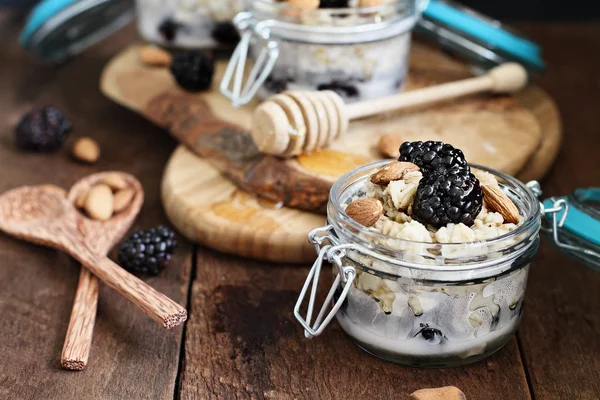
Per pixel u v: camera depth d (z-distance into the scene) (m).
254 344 0.59
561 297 0.62
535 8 0.99
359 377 0.57
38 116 0.75
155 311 0.58
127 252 0.63
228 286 0.63
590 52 0.90
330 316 0.56
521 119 0.73
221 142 0.71
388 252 0.54
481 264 0.54
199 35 0.81
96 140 0.77
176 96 0.76
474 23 0.76
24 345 0.59
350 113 0.69
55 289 0.63
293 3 0.69
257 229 0.64
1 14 0.98
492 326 0.56
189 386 0.56
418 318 0.55
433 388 0.55
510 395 0.56
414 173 0.57
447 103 0.75
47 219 0.66
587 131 0.78
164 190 0.68
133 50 0.86
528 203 0.57
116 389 0.56
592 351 0.58
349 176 0.58
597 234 0.58
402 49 0.72
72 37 0.85
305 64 0.70
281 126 0.66
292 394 0.56
